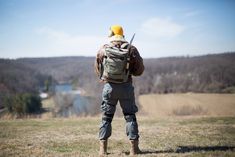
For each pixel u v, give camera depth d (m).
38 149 6.39
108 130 5.60
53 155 5.78
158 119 12.52
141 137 7.70
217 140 7.04
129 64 5.32
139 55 5.39
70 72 88.75
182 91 58.28
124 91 5.37
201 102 46.31
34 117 16.02
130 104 5.48
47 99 75.88
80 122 11.88
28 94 58.53
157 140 7.23
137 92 54.28
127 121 5.52
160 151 5.89
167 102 49.88
